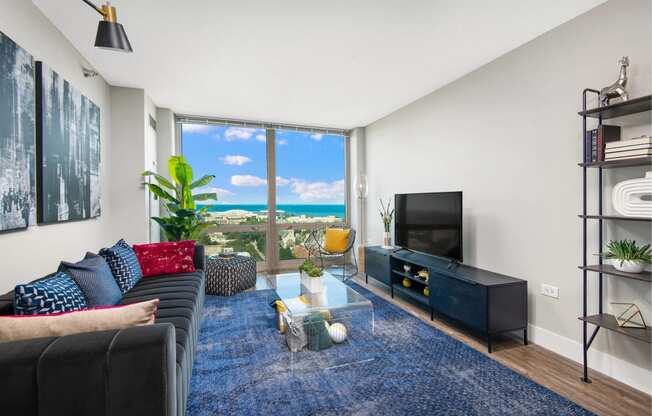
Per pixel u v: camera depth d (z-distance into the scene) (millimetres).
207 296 3949
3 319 1089
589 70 2273
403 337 2758
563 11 2281
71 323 1129
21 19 2020
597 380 2107
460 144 3492
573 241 2395
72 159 2623
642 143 1799
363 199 5762
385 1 2150
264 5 2186
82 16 2318
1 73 1772
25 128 2000
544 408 1811
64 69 2592
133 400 1033
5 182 1798
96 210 3154
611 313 2170
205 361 2330
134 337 1061
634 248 1909
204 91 3885
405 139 4527
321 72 3330
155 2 2141
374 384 2045
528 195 2729
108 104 3594
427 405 1836
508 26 2473
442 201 3391
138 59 3004
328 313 2633
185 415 1690
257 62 3080
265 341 2668
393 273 3967
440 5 2197
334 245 5195
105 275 2102
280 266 5605
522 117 2773
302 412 1777
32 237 2115
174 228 3932
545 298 2592
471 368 2242
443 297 2986
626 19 2064
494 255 3055
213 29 2490
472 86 3320
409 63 3123
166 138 4570
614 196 1964
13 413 960
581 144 2336
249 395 1928
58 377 979
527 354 2473
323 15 2311
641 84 2000
